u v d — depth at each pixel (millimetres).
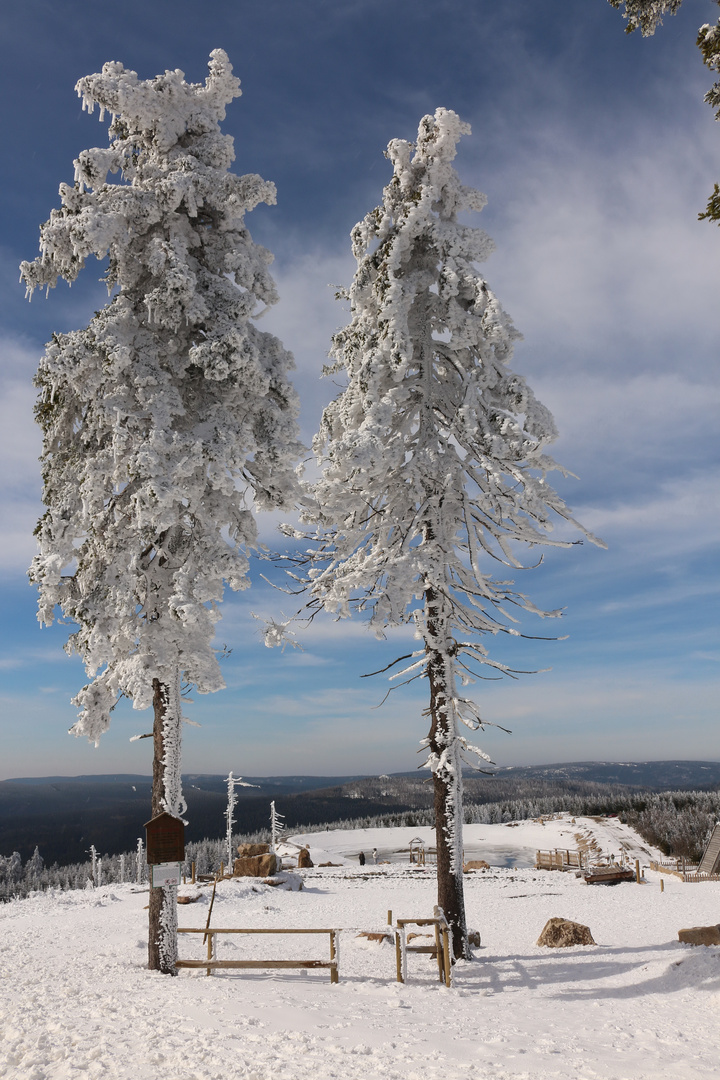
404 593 11867
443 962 10312
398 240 13500
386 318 13445
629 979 10016
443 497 13570
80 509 11836
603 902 22062
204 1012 7531
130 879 98875
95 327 11547
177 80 12852
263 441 12539
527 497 12047
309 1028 7051
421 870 32406
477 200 14016
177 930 10836
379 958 12469
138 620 11578
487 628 13031
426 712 12953
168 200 12375
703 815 62406
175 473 11148
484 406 13070
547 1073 5711
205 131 13078
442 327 14641
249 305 12148
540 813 104312
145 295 12156
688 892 24875
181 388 12828
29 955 13094
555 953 12781
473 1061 6062
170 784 11203
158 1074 5430
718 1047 6625
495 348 13281
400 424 14555
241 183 12742
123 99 12125
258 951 13438
